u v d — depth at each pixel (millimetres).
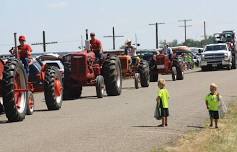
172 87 31578
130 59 32531
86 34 27797
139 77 33062
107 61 27078
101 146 12812
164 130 15367
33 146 12922
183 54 60844
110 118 17953
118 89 27266
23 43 20438
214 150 12703
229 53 54188
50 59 33906
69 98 26562
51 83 20875
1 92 17766
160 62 38844
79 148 12586
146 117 18125
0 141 13734
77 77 26156
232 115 18922
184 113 19203
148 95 26953
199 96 25406
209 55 54062
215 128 16031
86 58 26141
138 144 13094
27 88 18641
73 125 16406
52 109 21156
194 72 51844
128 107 21359
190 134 14734
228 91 27609
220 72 49156
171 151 12336
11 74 17422
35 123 17094
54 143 13281
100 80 26297
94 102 24016
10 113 17375
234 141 13891
